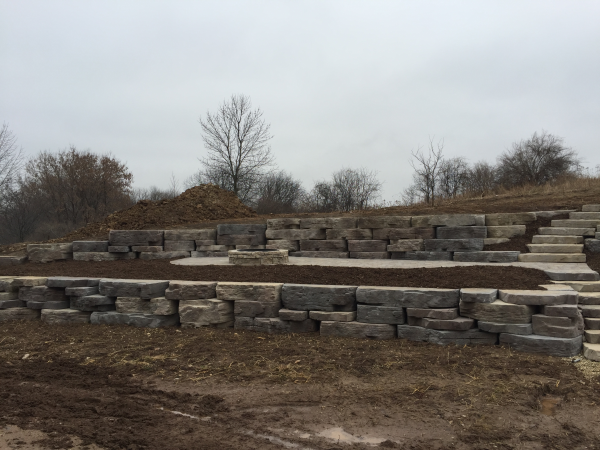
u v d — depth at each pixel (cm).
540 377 532
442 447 390
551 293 625
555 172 3186
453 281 736
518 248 1009
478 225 1066
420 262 985
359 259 1084
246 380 557
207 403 493
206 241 1274
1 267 1177
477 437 405
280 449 392
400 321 689
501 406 465
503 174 3362
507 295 640
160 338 741
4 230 3003
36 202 3102
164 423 446
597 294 695
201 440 409
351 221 1144
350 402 485
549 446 391
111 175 3297
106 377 584
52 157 3156
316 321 740
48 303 888
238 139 2689
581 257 923
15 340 769
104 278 905
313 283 796
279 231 1213
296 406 480
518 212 1168
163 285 832
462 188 2894
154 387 546
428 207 1507
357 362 598
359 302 716
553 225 1056
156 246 1260
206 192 1798
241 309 764
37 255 1253
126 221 1582
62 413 474
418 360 596
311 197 3434
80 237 1540
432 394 496
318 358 618
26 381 579
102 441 407
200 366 608
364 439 407
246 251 1015
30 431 433
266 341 703
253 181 2780
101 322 839
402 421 439
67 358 665
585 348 594
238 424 442
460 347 642
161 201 1702
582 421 434
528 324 622
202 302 784
